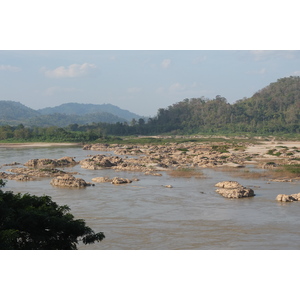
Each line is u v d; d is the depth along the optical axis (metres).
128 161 126.12
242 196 66.12
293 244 41.53
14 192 69.25
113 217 52.56
